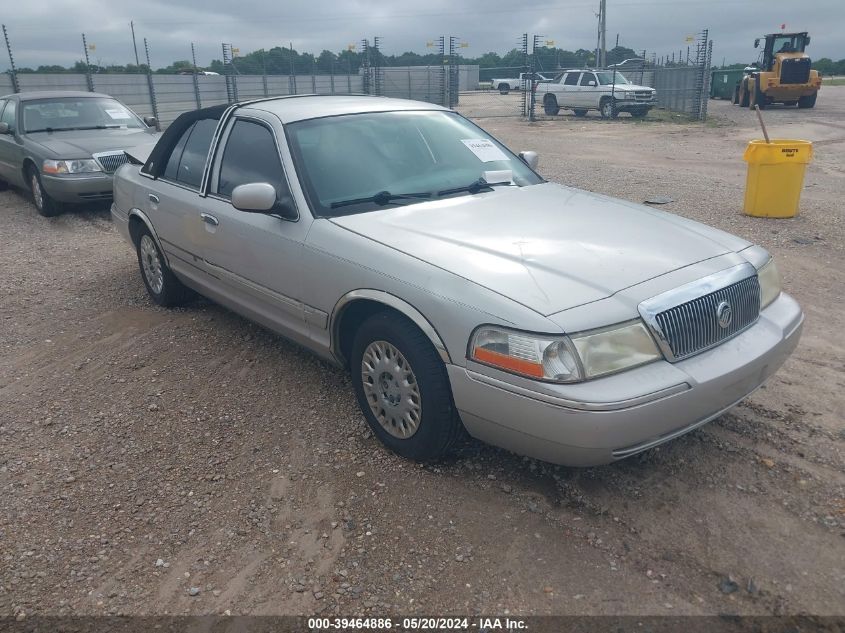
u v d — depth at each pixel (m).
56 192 9.55
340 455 3.73
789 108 29.12
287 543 3.09
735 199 9.95
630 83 28.12
